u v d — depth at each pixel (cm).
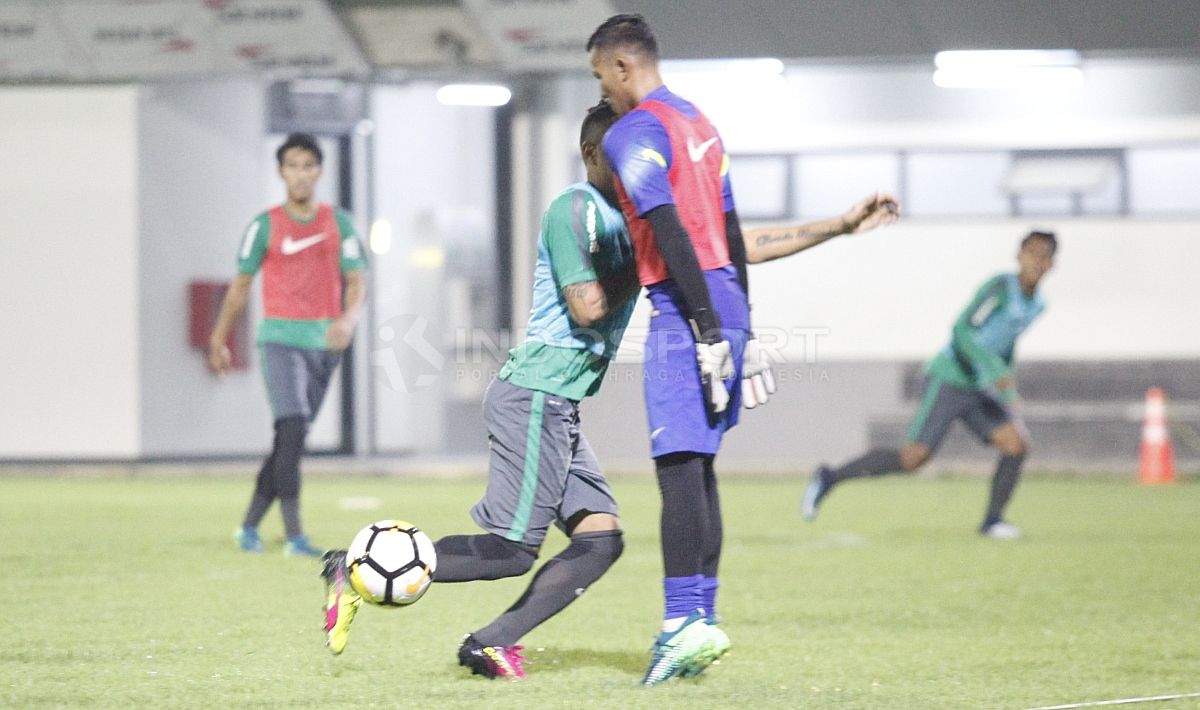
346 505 4262
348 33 5709
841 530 3581
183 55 5722
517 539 1541
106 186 5906
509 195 6625
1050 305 6297
